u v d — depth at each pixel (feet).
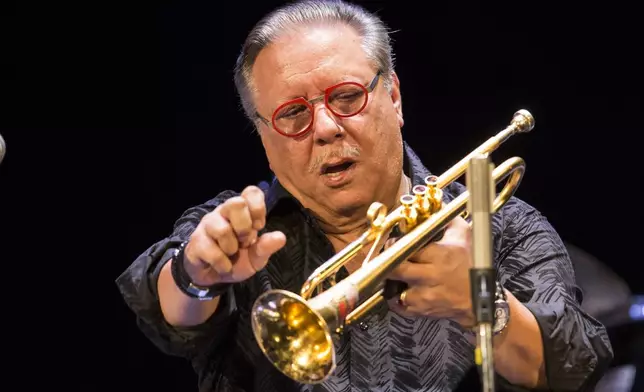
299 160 22.88
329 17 23.09
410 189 24.66
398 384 23.08
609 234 44.65
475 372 23.35
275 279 23.89
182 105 44.14
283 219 24.30
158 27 43.83
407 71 43.55
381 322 23.41
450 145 43.57
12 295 45.16
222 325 22.16
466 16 43.34
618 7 43.32
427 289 20.26
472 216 17.11
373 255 21.11
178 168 44.34
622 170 44.21
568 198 44.78
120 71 44.27
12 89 44.19
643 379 32.53
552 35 43.52
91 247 45.11
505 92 43.65
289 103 22.54
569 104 44.01
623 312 33.09
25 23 43.78
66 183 44.96
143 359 45.24
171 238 22.65
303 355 18.60
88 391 45.09
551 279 23.70
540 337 21.97
